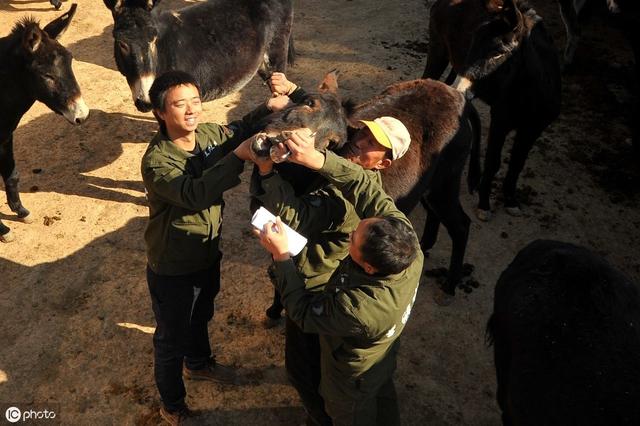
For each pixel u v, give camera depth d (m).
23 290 4.14
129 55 4.47
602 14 6.73
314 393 2.96
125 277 4.29
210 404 3.51
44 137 5.55
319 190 2.68
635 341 2.58
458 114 3.75
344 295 2.20
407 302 2.29
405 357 3.91
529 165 5.67
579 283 2.77
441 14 5.65
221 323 4.01
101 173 5.22
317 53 7.28
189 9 5.09
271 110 2.92
